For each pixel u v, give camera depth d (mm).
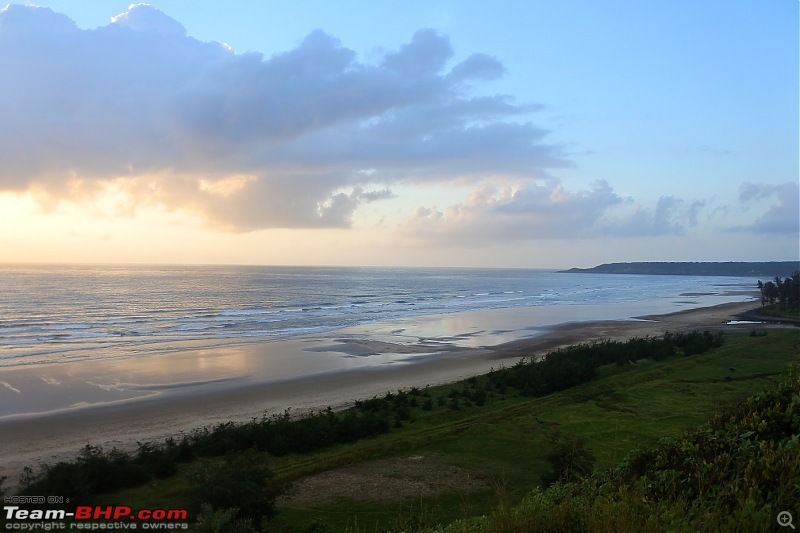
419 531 12961
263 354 52625
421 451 25953
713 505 6121
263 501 17281
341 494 20875
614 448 25609
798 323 81375
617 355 46156
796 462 6035
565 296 152125
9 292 125625
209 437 25766
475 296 150375
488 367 47344
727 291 177500
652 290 186250
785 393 8320
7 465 23625
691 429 9547
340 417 30875
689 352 49562
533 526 7164
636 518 5891
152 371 44062
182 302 113062
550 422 30141
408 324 79375
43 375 41969
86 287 146875
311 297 136375
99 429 29031
